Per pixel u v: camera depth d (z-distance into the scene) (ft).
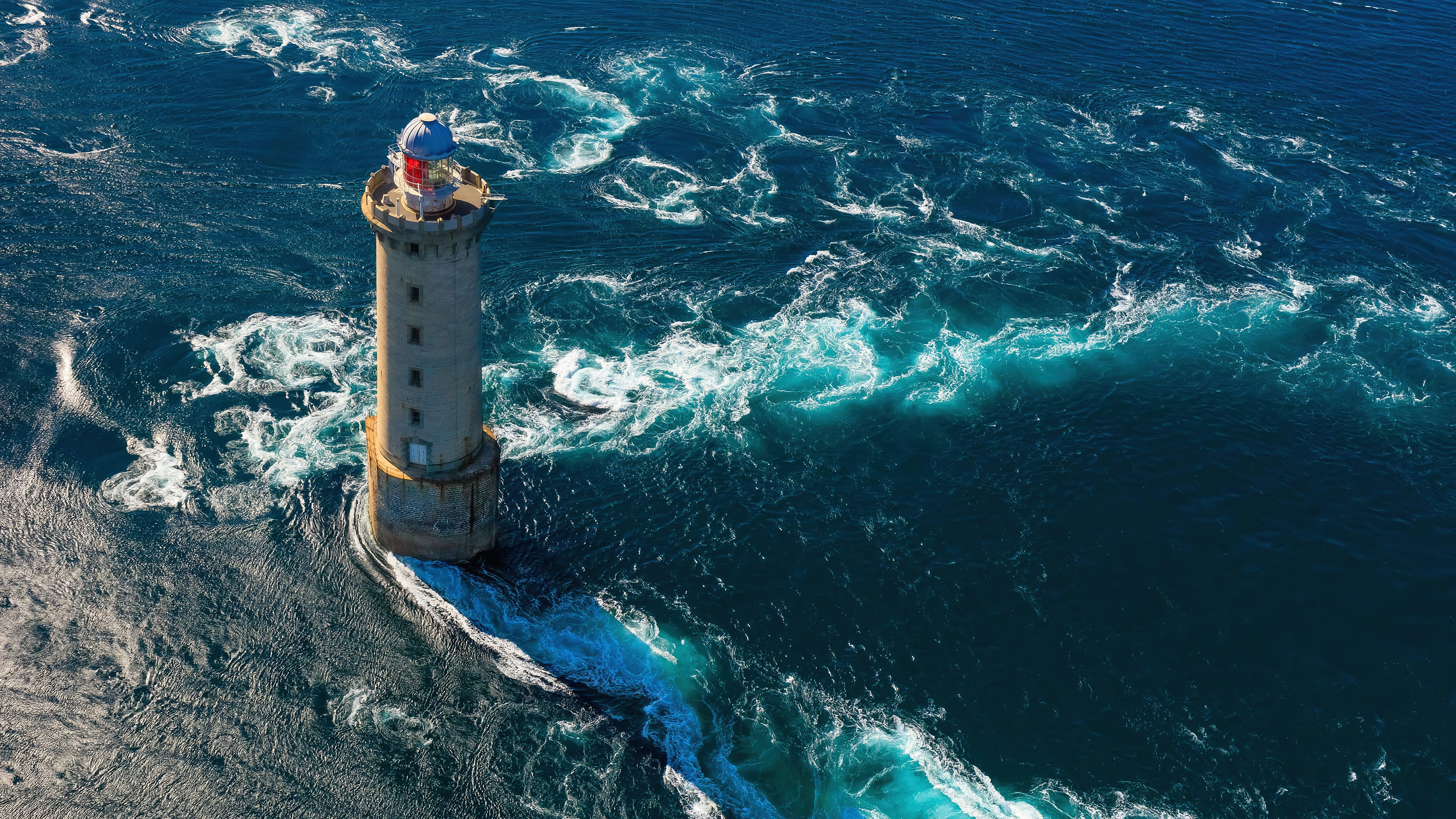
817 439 292.20
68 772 207.41
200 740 214.90
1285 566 263.70
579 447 285.43
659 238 364.17
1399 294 359.66
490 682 230.27
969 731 225.76
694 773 216.95
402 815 206.80
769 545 262.06
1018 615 248.73
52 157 369.50
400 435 233.96
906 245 369.09
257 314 318.45
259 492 265.54
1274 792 217.36
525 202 373.81
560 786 213.25
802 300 341.62
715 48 471.62
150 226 345.92
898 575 256.52
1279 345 335.67
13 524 251.80
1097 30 505.25
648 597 248.73
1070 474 285.23
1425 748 226.38
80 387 288.71
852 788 215.72
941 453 289.94
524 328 322.55
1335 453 297.53
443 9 485.15
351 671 229.86
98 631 231.71
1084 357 326.03
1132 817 212.23
